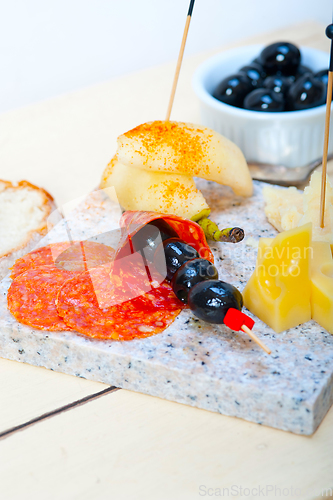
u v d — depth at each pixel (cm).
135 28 77
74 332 46
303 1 83
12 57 75
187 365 44
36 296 48
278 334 46
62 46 76
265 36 76
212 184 56
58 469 43
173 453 43
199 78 59
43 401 46
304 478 42
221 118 57
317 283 45
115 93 70
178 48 80
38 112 68
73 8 74
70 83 78
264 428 44
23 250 52
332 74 46
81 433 44
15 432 45
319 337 45
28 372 47
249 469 43
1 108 78
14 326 46
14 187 58
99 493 42
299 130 56
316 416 43
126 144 50
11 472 43
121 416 45
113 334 46
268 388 43
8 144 64
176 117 65
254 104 56
